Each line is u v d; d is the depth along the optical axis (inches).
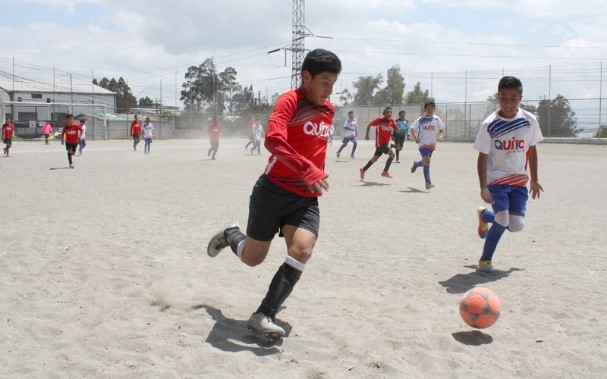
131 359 146.6
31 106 2284.7
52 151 1229.7
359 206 418.9
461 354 149.9
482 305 160.6
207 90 3604.8
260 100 2743.6
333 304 191.5
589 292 203.9
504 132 222.8
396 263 248.2
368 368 141.6
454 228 330.0
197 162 900.0
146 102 4242.1
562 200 442.9
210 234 307.7
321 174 144.6
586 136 1555.1
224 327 169.3
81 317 177.6
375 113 2121.1
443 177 647.8
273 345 156.1
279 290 155.5
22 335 163.3
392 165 833.5
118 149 1349.7
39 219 346.3
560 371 140.0
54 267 236.1
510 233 311.7
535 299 195.9
